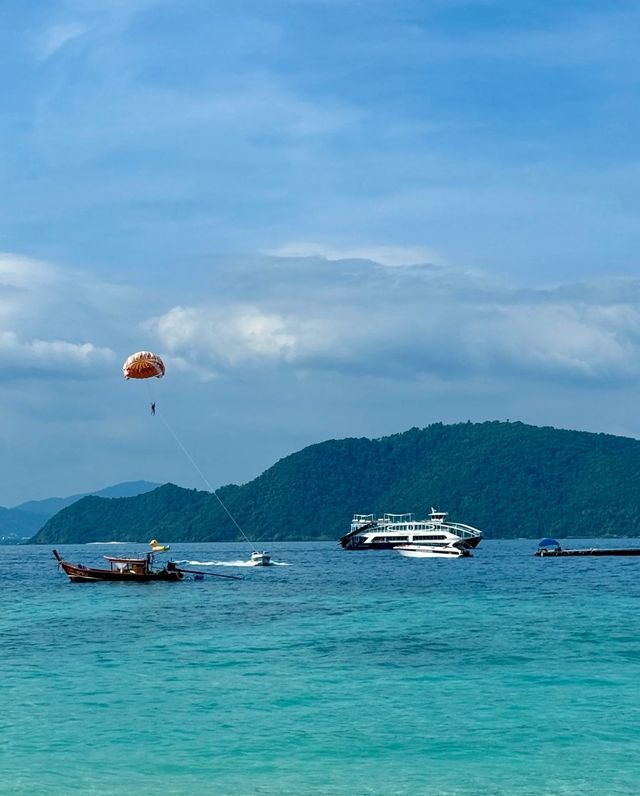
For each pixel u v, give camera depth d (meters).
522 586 99.62
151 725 34.19
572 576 120.12
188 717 35.25
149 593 91.50
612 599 81.44
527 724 33.94
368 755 30.48
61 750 31.22
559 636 55.16
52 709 36.59
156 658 48.03
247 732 33.19
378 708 36.41
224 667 45.19
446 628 59.75
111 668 45.09
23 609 75.19
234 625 62.38
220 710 36.28
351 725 33.97
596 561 174.00
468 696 38.34
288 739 32.28
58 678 42.62
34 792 27.33
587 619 64.62
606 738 32.16
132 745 31.75
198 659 47.62
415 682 41.12
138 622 64.62
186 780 28.27
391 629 59.50
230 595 88.44
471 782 27.92
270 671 44.00
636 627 59.50
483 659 46.78
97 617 68.12
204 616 68.50
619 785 27.62
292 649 50.81
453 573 130.00
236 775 28.67
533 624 61.62
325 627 60.97
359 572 135.00
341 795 26.97
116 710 36.38
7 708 36.81
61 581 114.38
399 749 31.08
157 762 29.94
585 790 27.23
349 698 38.12
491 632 57.38
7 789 27.56
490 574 126.38
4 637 56.66
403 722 34.31
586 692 38.91
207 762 29.89
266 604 78.38
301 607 75.50
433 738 32.25
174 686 40.69
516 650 49.59
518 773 28.67
